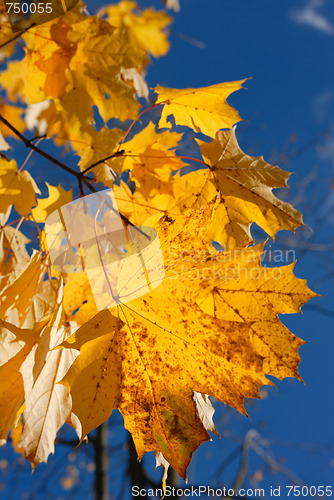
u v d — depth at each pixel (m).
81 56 0.70
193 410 0.58
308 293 0.60
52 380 0.58
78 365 0.57
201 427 0.58
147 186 0.68
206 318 0.58
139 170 0.68
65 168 0.66
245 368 0.58
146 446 0.58
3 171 0.67
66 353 0.59
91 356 0.58
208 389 0.58
